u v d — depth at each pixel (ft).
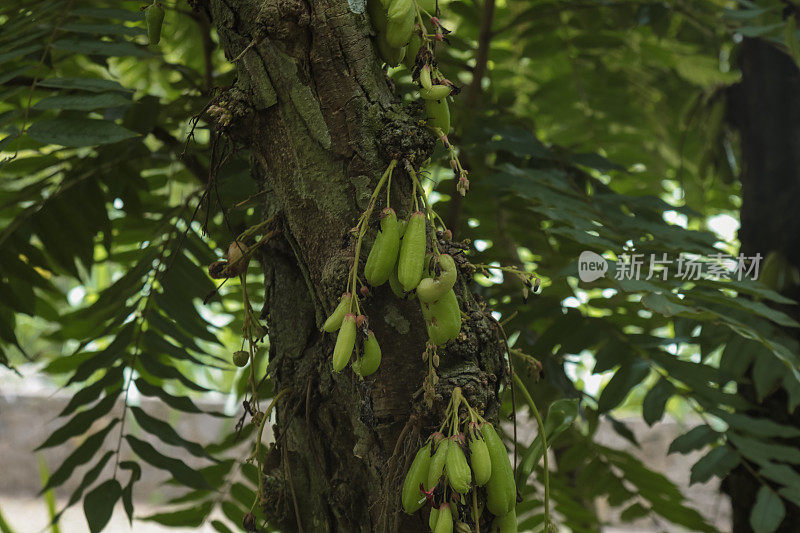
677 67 10.78
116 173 8.04
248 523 4.84
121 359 6.91
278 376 4.92
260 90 4.05
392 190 3.94
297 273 4.83
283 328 4.86
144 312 7.11
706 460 6.80
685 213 7.32
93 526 5.87
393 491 4.01
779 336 7.58
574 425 9.34
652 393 6.98
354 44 3.98
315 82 4.00
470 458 3.59
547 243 9.05
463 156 8.37
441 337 3.67
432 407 3.84
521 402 8.42
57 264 8.45
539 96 11.05
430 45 4.05
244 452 8.22
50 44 5.56
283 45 3.97
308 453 4.76
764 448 6.72
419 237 3.66
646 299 5.17
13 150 7.52
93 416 6.52
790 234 9.04
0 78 5.37
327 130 4.00
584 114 11.16
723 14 7.91
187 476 6.21
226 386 17.22
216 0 4.13
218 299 7.41
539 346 7.48
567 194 7.23
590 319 7.50
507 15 10.34
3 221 10.24
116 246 9.34
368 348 3.64
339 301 3.93
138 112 7.26
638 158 11.53
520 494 4.33
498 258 8.92
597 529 9.89
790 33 7.04
